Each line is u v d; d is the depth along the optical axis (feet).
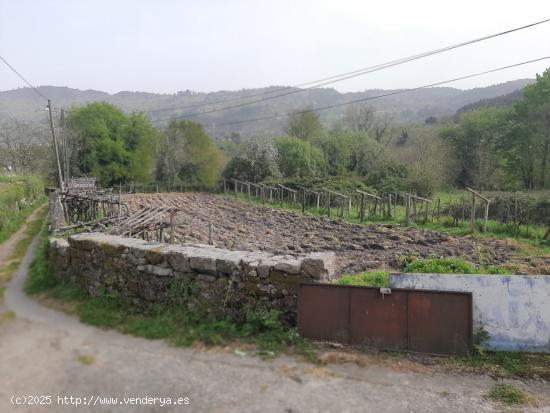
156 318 23.76
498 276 21.26
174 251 24.56
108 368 18.84
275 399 16.40
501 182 141.79
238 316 22.52
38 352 20.68
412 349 20.35
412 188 131.23
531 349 20.79
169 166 182.09
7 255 50.34
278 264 22.06
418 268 39.50
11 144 169.37
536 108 127.44
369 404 16.14
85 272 30.01
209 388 17.15
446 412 15.72
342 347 20.75
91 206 67.41
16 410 15.81
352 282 34.12
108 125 171.83
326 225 85.40
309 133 198.59
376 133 205.77
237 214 103.96
